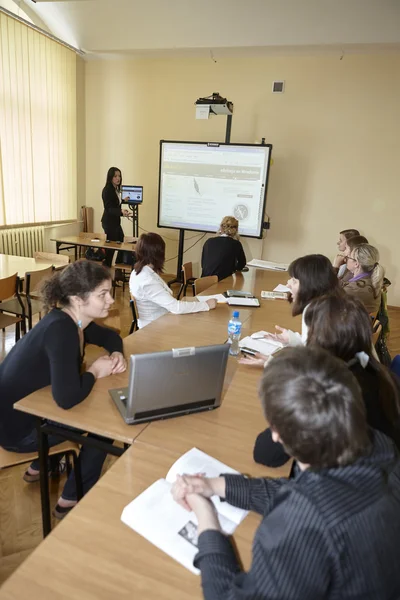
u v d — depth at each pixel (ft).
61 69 17.29
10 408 4.49
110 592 2.29
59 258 11.82
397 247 16.93
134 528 2.72
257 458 3.47
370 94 15.83
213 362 4.03
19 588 2.28
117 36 16.34
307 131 16.87
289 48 15.35
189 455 3.48
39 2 15.52
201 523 2.55
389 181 16.39
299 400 1.98
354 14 13.57
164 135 18.72
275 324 7.58
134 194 17.07
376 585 1.86
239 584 2.01
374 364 3.42
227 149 16.65
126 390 4.55
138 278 7.78
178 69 17.72
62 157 18.22
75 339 4.30
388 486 2.00
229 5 14.44
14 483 6.14
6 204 15.66
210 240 11.90
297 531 1.80
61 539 2.61
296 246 18.16
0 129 14.97
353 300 3.69
